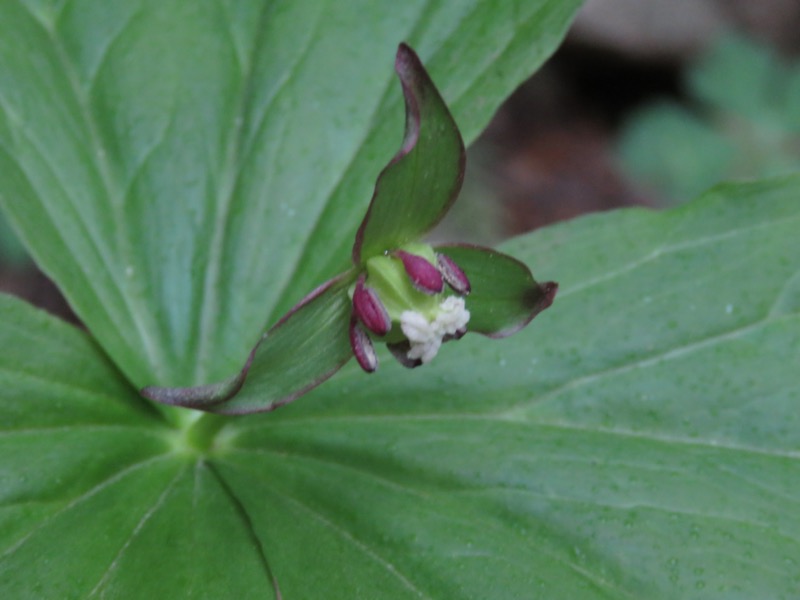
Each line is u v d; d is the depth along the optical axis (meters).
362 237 0.22
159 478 0.24
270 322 0.25
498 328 0.23
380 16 0.26
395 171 0.21
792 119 0.53
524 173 0.58
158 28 0.27
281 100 0.26
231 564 0.23
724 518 0.24
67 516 0.23
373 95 0.26
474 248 0.22
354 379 0.25
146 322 0.25
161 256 0.26
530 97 0.64
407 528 0.24
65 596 0.22
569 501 0.24
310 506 0.24
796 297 0.25
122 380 0.25
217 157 0.26
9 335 0.24
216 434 0.25
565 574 0.23
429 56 0.26
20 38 0.26
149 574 0.23
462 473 0.24
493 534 0.24
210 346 0.25
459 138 0.21
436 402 0.25
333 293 0.22
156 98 0.26
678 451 0.24
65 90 0.26
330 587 0.23
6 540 0.23
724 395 0.24
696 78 0.55
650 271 0.25
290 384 0.22
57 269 0.25
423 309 0.22
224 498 0.24
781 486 0.24
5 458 0.24
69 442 0.24
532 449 0.24
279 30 0.27
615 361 0.25
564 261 0.25
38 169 0.25
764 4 0.69
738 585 0.23
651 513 0.24
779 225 0.25
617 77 0.66
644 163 0.54
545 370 0.25
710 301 0.25
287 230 0.26
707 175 0.53
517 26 0.25
